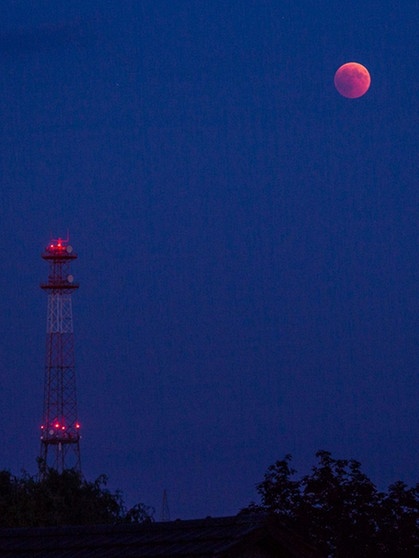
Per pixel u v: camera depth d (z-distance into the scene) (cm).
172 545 8981
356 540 14775
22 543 9762
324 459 15400
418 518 15012
